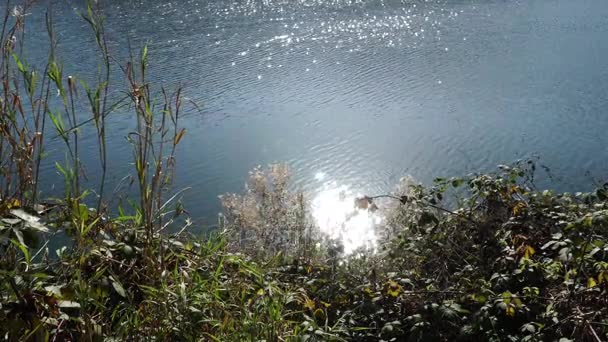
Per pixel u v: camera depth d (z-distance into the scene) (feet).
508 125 40.86
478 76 52.31
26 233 10.17
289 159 36.55
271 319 11.55
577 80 49.96
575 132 39.09
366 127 41.19
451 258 15.81
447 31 70.28
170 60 58.75
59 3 84.74
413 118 42.88
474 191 17.06
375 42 66.03
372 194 31.71
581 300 12.87
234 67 56.54
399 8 84.43
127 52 60.54
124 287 11.88
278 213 20.72
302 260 16.11
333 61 58.44
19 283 9.99
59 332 10.47
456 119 42.09
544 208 16.10
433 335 12.40
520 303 12.23
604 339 12.07
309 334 11.74
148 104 12.99
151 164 29.68
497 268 14.71
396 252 15.84
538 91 47.60
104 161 12.76
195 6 86.89
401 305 13.58
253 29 73.36
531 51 59.82
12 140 11.62
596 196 16.15
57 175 33.24
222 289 12.20
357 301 13.91
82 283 10.57
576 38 64.18
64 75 51.49
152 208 13.30
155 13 82.12
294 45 65.16
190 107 45.21
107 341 10.40
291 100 47.26
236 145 38.40
